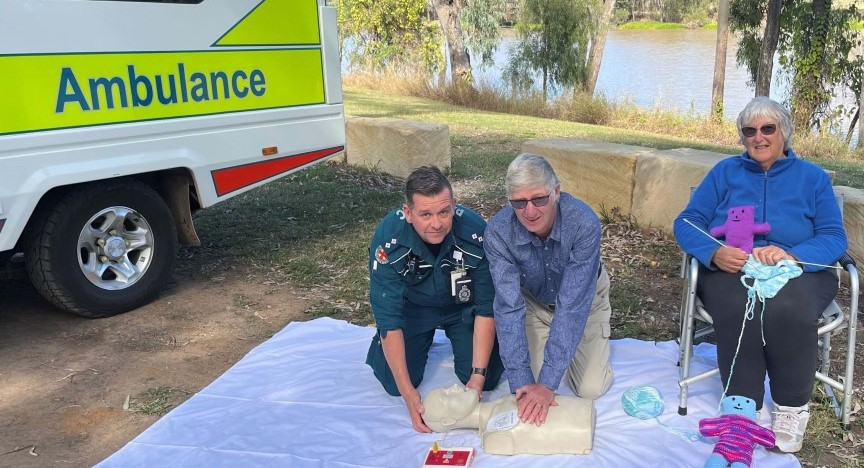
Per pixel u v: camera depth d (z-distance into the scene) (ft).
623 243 19.57
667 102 60.13
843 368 12.54
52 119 13.67
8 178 13.17
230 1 16.39
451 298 11.10
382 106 57.00
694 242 10.97
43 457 10.86
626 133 44.06
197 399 12.07
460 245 10.61
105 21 14.24
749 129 10.93
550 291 11.13
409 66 76.89
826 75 55.62
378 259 10.44
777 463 9.78
